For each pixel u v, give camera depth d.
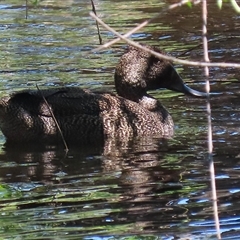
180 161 14.72
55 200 12.80
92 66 22.84
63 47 25.64
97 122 16.75
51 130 16.52
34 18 31.17
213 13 31.97
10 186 13.58
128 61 18.08
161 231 11.45
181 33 28.05
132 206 12.42
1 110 16.27
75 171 14.33
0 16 31.69
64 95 16.95
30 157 15.36
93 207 12.46
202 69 22.44
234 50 24.91
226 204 12.41
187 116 17.98
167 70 18.25
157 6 33.72
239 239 11.09
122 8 33.41
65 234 11.38
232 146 15.52
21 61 23.61
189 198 12.72
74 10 32.94
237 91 19.97
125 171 14.23
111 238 11.20
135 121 17.00
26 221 11.92
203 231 11.38
